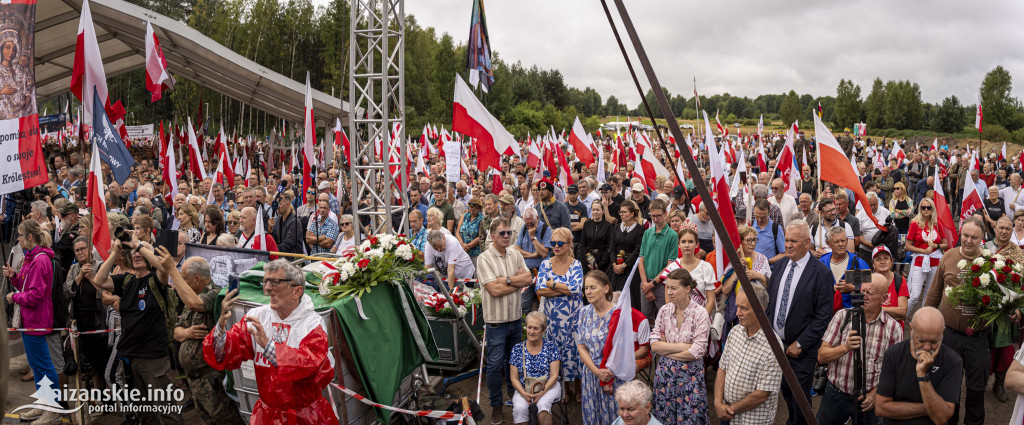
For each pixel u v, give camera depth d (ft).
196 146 47.78
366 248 19.16
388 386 18.48
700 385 17.99
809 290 18.22
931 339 14.20
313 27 151.12
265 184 50.31
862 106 229.45
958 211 63.82
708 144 22.30
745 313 16.49
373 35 29.14
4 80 21.56
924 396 14.38
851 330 15.85
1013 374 12.67
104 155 24.53
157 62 36.14
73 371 21.21
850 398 17.10
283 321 14.98
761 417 16.62
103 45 62.18
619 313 18.17
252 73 56.90
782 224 31.65
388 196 28.25
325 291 18.10
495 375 21.79
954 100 213.46
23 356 26.63
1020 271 18.08
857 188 24.76
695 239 22.90
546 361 20.30
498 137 32.89
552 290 21.83
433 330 24.75
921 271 27.78
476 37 32.27
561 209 32.01
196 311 17.67
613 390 18.94
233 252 21.43
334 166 62.28
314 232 32.24
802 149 68.74
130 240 17.98
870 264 29.07
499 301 21.75
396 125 30.12
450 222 34.01
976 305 18.45
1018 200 42.14
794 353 18.26
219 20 160.66
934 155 69.26
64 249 26.20
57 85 79.92
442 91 187.01
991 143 153.17
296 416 15.26
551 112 212.64
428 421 20.13
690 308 18.16
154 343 18.97
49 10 50.55
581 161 60.49
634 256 27.91
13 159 21.74
